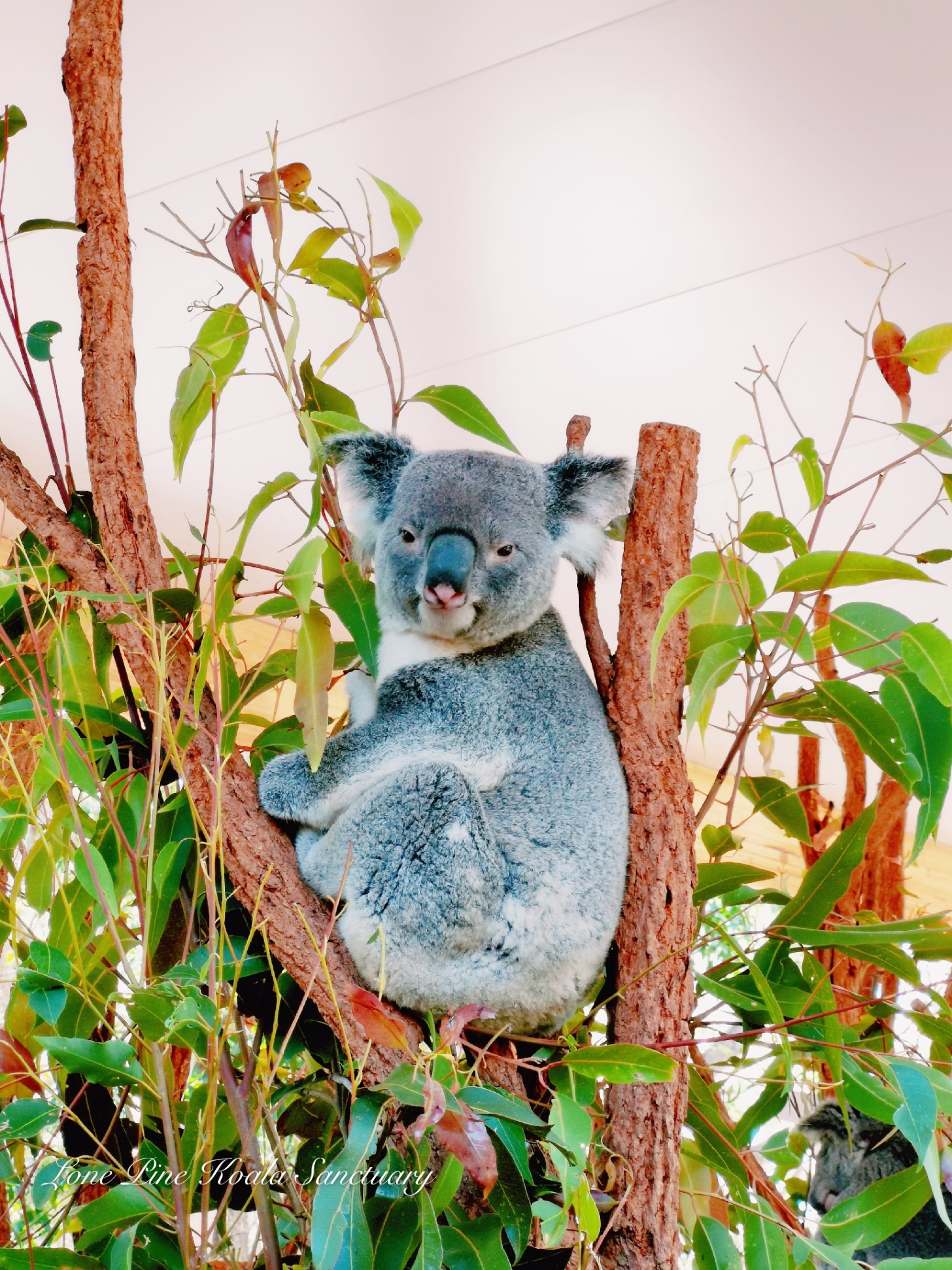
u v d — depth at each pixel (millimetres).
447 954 2266
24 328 4047
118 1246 1910
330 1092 2148
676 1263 2045
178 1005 1832
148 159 3654
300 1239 2105
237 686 2322
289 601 2490
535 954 2305
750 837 4941
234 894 2180
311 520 2180
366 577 2787
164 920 2234
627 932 2311
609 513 2645
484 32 3340
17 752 2562
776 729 2799
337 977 2119
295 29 3312
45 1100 1986
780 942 2566
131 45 3365
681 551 2494
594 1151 2143
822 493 2533
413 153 3684
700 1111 2350
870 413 4383
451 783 2312
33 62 3369
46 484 2521
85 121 2549
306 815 2340
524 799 2436
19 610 2504
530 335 4242
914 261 3938
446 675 2535
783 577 2377
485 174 3744
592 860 2373
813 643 2666
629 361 4344
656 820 2357
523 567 2568
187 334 4090
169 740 2039
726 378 4375
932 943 2592
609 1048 1998
